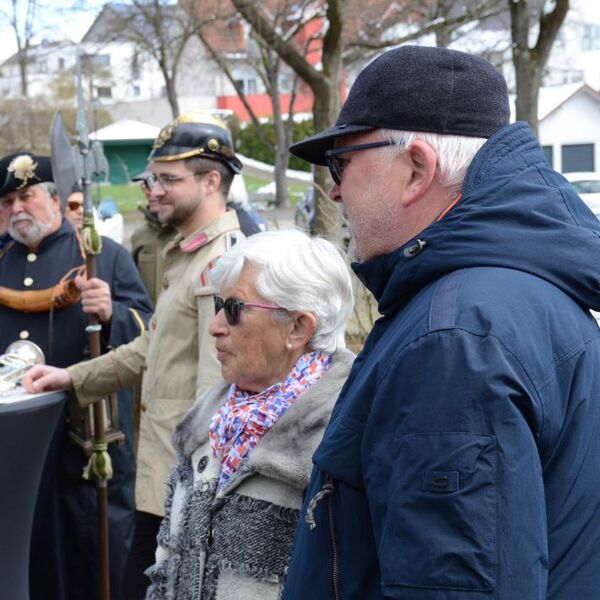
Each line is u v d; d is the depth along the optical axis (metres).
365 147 1.43
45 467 3.60
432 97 1.38
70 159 3.49
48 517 3.63
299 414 1.82
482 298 1.23
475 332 1.20
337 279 1.89
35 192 3.80
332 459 1.34
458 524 1.15
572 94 20.66
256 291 1.87
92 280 3.52
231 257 1.91
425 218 1.41
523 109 12.76
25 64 22.00
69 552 3.71
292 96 27.61
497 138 1.38
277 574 1.79
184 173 2.97
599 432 1.28
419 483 1.18
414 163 1.40
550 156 20.92
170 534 2.00
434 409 1.19
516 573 1.14
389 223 1.42
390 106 1.40
